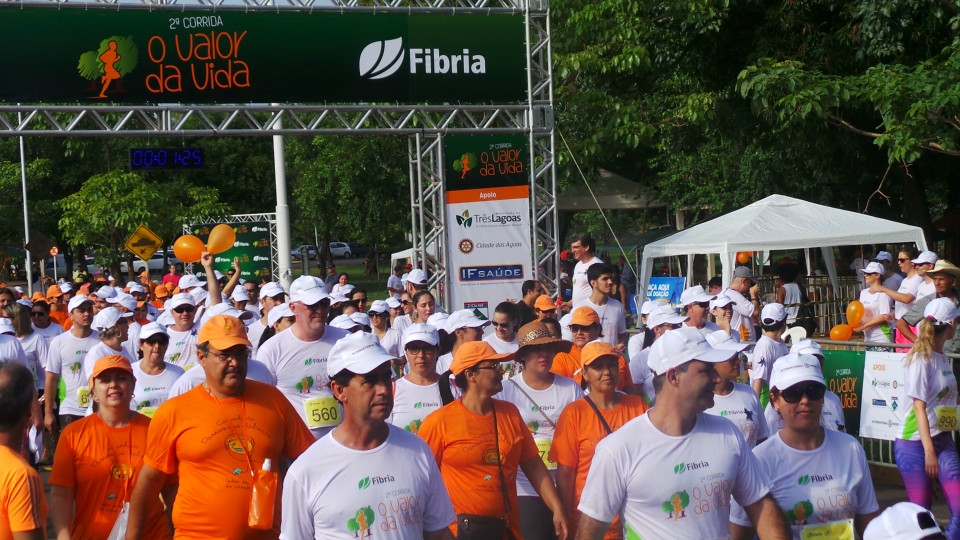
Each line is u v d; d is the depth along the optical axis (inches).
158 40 522.9
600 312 390.9
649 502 161.2
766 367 331.3
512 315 337.4
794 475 182.1
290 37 539.5
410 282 491.2
